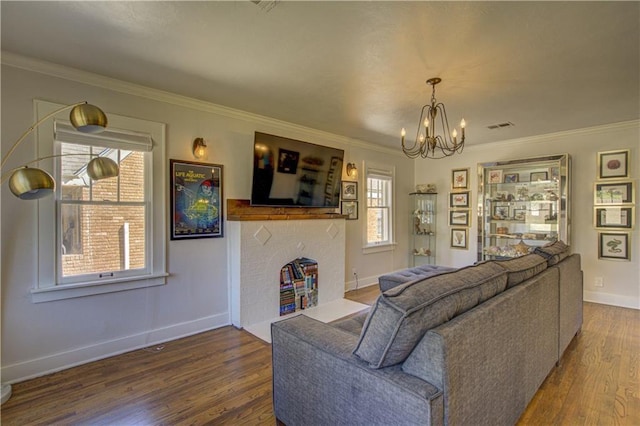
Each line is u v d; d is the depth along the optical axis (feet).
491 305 5.01
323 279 13.67
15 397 7.01
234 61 7.82
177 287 10.25
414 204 19.74
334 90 9.65
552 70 8.24
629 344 9.50
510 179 16.24
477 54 7.46
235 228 11.11
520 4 5.67
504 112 11.69
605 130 13.55
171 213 10.10
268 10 5.83
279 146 11.93
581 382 7.43
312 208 14.26
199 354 9.05
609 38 6.74
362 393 4.41
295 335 5.59
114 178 9.09
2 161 7.01
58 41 6.89
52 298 8.11
